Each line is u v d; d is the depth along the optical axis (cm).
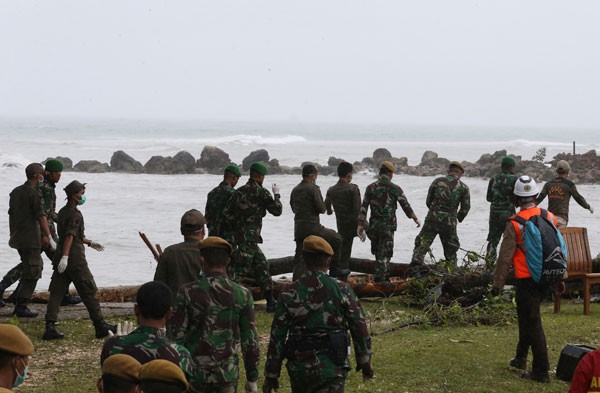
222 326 657
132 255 2752
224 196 1303
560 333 1197
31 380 966
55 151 10200
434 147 15038
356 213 1543
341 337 671
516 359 1006
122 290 1473
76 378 980
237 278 1312
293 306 671
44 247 1246
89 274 1162
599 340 1164
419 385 944
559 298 1405
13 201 1225
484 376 980
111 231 3306
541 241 936
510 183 1670
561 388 946
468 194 1593
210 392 655
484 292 1392
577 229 1398
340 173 1556
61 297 1164
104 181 6212
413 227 3538
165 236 3225
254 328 673
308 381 666
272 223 3603
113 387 414
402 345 1131
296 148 13088
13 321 1204
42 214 1223
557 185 1658
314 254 678
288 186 6172
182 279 810
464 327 1295
